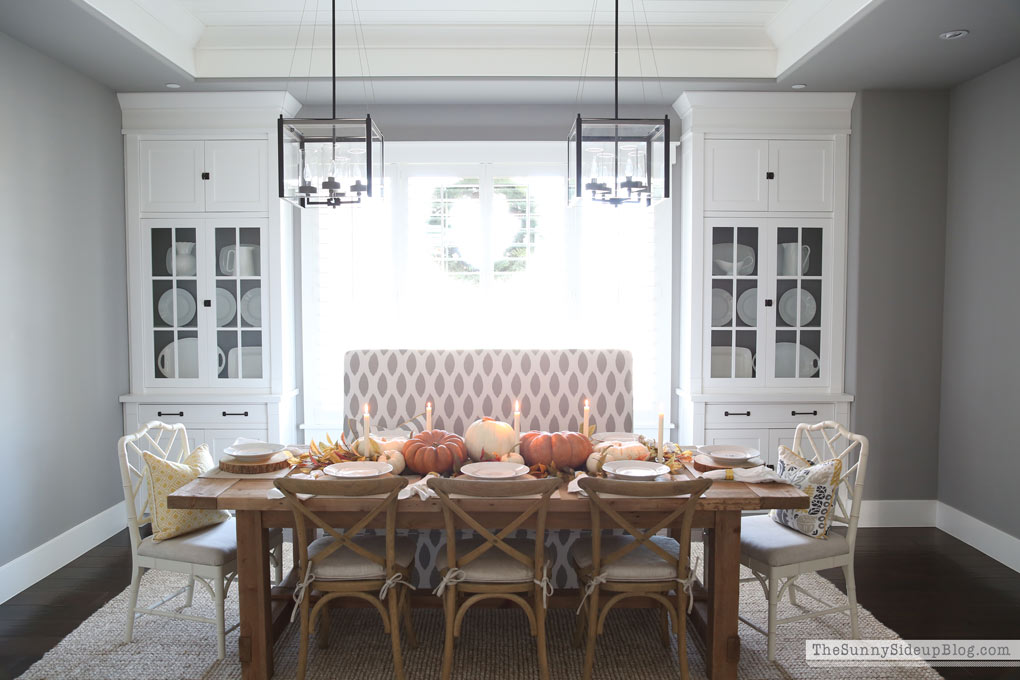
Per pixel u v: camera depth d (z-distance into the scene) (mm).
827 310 4254
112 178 4078
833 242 4234
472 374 3508
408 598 2672
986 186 3756
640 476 2482
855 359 4148
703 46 3910
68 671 2564
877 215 4105
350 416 3477
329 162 2613
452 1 3521
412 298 4488
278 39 3879
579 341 4508
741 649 2754
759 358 4285
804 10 3482
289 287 4367
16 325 3277
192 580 2924
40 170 3447
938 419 4156
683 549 2395
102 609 3055
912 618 3002
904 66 3664
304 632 2420
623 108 4465
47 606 3096
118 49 3408
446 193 4477
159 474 2684
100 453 3938
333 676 2527
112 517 4027
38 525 3408
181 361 4270
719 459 2725
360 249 4457
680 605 2416
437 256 4484
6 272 3213
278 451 2826
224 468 2648
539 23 3787
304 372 4473
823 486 2697
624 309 4508
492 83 4000
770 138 4207
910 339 4137
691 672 2564
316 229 4434
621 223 4480
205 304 4238
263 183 4199
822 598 3191
